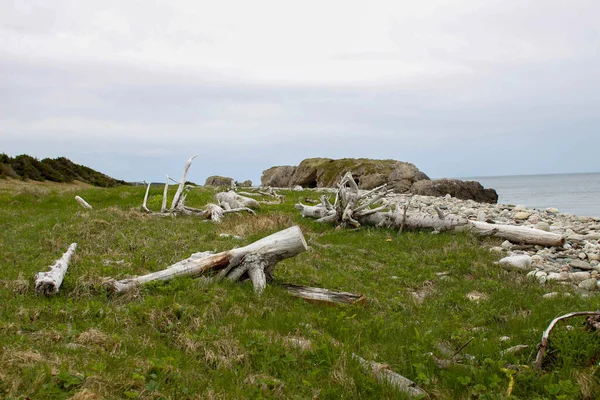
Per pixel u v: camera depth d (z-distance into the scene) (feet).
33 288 24.67
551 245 45.70
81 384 14.83
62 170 144.46
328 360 19.19
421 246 44.21
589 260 41.47
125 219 48.57
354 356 19.47
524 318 25.61
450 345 22.68
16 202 68.49
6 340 17.38
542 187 298.15
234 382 17.17
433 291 31.50
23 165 129.59
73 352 17.22
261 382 17.11
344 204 53.72
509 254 42.29
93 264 30.07
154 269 30.48
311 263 36.19
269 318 23.21
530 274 35.50
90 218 46.19
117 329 20.36
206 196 80.48
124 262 31.22
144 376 16.16
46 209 63.21
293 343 20.54
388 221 52.31
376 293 30.19
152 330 20.65
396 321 25.11
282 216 54.19
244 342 19.89
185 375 16.92
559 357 20.15
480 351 21.06
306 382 17.46
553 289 32.63
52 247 34.78
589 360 19.89
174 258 33.06
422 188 110.11
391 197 98.63
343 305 26.68
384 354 20.81
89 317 21.33
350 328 23.27
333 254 39.70
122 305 23.52
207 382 16.88
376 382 18.06
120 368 16.42
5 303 22.21
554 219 65.26
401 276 34.99
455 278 34.78
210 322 21.89
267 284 27.76
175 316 21.81
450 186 108.17
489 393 17.47
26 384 14.21
